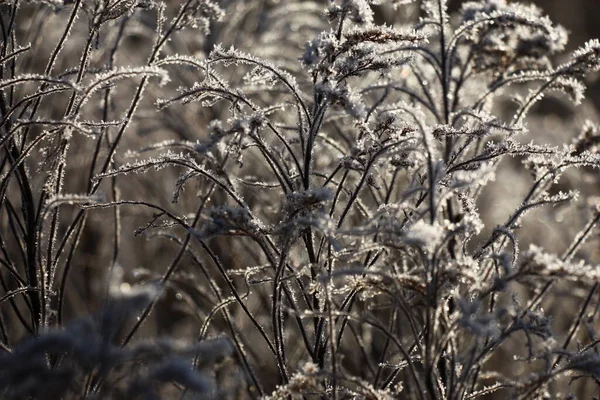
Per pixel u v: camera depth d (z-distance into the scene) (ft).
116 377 8.87
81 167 18.80
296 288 14.26
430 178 8.98
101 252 20.65
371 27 10.66
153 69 10.64
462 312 9.13
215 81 11.75
